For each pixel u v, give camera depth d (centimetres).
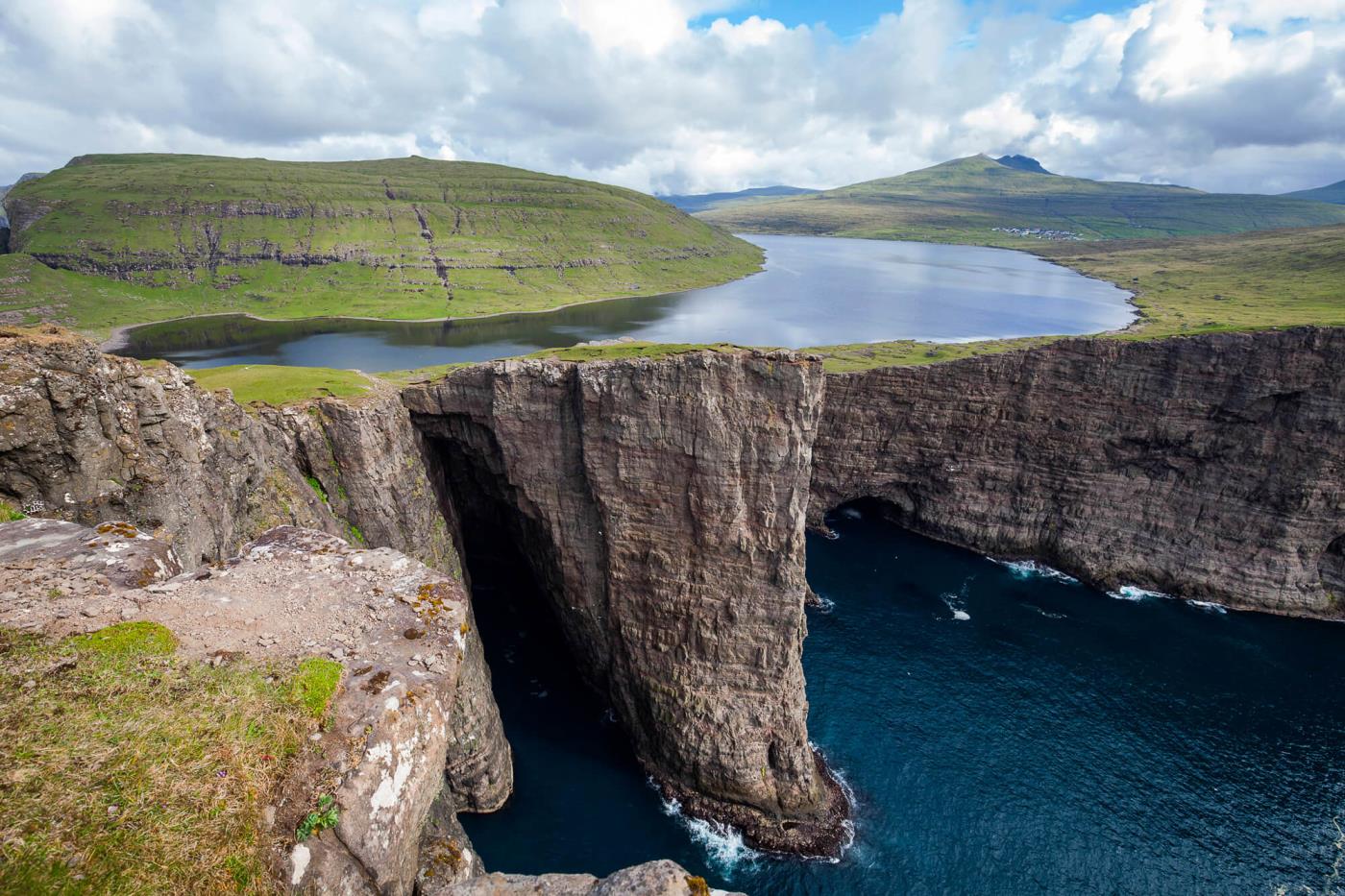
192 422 3212
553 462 5712
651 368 5059
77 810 1197
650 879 1377
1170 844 4938
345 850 1399
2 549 1877
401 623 1842
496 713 5200
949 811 5150
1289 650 7338
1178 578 8381
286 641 1711
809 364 4856
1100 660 7000
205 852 1205
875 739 5772
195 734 1379
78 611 1645
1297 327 7625
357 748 1478
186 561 2872
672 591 5428
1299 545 8000
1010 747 5759
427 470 6194
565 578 5941
